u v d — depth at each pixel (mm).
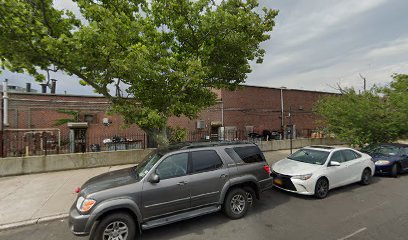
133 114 6562
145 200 4277
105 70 6383
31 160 9656
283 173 6852
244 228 4781
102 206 3916
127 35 6129
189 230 4715
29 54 5379
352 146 14734
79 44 5539
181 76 6961
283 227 4812
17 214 5699
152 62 6773
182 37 8016
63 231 4961
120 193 4113
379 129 12508
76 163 10492
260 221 5113
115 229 4051
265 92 22094
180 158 4906
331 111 14141
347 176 7445
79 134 15547
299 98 24766
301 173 6559
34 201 6551
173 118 19688
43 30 5348
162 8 7625
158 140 7535
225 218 5277
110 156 11234
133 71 6141
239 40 7840
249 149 5887
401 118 11992
